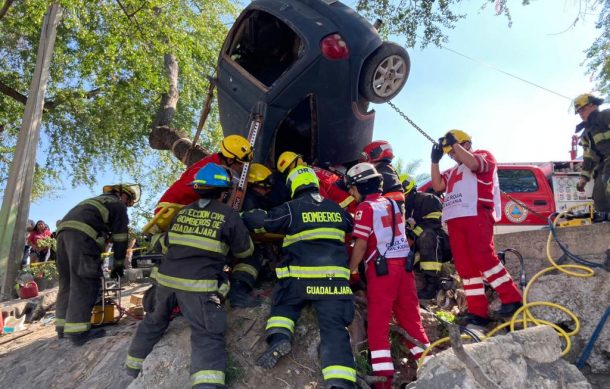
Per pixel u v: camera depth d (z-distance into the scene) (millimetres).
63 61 13844
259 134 4629
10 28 13672
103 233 5082
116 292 5633
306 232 3727
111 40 11305
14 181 9977
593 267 4371
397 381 4035
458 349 2818
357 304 4398
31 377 4535
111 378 4129
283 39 5312
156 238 4109
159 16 11500
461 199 4375
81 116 14305
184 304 3514
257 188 4566
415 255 5262
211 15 13914
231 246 3811
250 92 4895
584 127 5062
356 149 5230
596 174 5090
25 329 6625
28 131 10250
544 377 3160
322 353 3447
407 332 3973
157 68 11633
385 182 4621
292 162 4402
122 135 14523
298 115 5148
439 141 4605
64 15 12359
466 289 4422
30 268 10086
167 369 3516
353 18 4691
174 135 9141
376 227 3945
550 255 4742
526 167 8734
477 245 4258
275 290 3732
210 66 13734
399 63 4852
